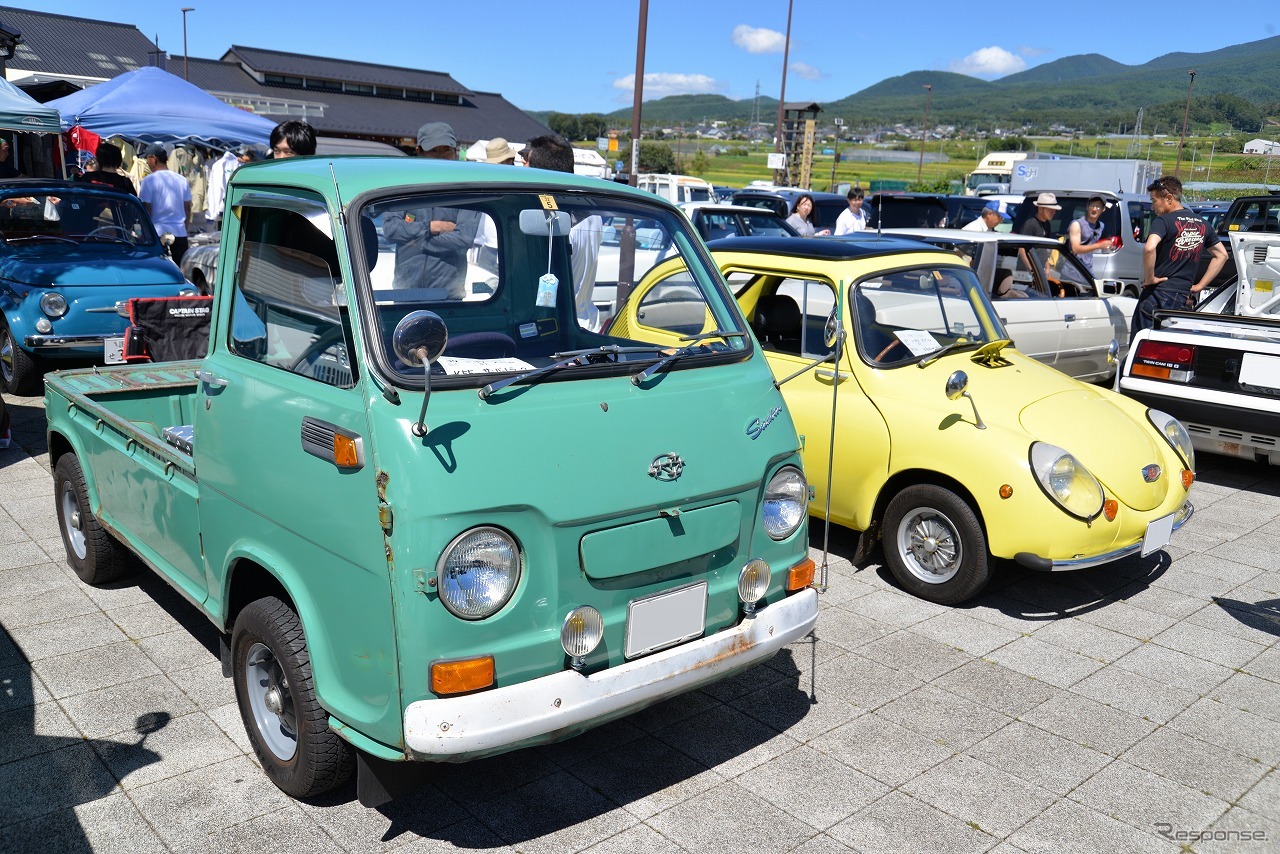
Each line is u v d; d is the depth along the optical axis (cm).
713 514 321
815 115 3222
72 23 3894
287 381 316
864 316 549
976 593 509
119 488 447
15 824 325
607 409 310
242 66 4119
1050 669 452
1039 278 816
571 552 290
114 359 591
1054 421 512
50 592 505
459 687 273
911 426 516
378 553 274
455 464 275
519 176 368
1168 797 356
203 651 447
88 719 389
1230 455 718
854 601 524
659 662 307
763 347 598
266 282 335
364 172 333
